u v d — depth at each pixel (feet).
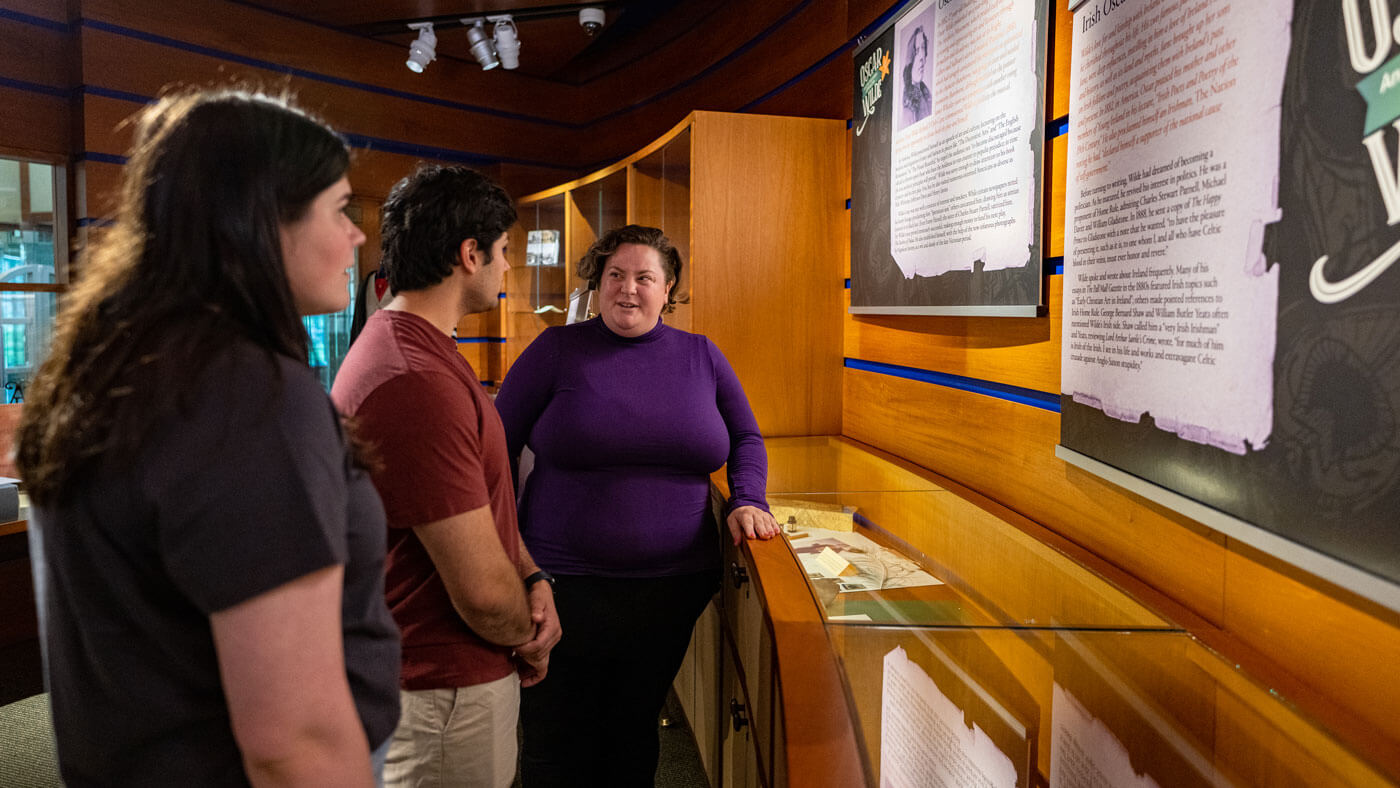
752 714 4.65
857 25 8.79
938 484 6.61
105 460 1.97
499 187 4.17
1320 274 2.90
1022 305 5.46
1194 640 3.52
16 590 10.18
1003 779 2.56
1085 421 4.62
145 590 2.08
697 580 5.90
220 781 2.18
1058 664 3.38
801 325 9.32
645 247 5.93
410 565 3.84
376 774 2.70
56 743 2.34
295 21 15.07
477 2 14.07
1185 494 3.74
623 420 5.74
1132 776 2.56
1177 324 3.74
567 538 5.73
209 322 2.09
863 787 2.47
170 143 2.19
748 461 6.04
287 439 2.09
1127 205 4.15
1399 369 2.58
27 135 12.76
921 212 7.03
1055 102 5.15
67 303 2.18
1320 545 2.93
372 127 16.19
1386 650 2.81
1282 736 2.83
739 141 9.08
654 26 15.29
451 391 3.67
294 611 2.06
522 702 5.92
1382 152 2.61
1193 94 3.58
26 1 12.65
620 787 6.04
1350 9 2.74
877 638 3.53
